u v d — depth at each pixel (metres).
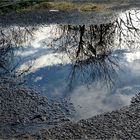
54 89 15.32
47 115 13.35
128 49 19.91
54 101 14.31
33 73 16.97
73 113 13.40
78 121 12.74
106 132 11.84
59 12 25.88
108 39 21.47
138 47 20.12
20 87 15.53
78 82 16.00
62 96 14.72
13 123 12.90
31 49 20.17
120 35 22.14
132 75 16.53
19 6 27.02
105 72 16.97
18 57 19.06
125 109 13.37
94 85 15.66
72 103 14.12
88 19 24.53
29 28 23.34
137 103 13.86
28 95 14.80
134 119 12.54
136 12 25.84
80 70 17.23
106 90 15.16
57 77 16.50
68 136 11.78
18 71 17.28
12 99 14.49
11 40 21.55
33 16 25.25
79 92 15.06
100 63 18.05
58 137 11.77
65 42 21.14
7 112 13.57
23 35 22.22
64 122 12.83
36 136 11.92
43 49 20.14
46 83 15.91
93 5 27.12
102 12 25.75
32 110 13.69
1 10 26.36
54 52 19.69
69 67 17.58
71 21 24.19
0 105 14.05
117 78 16.33
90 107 13.77
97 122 12.52
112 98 14.42
